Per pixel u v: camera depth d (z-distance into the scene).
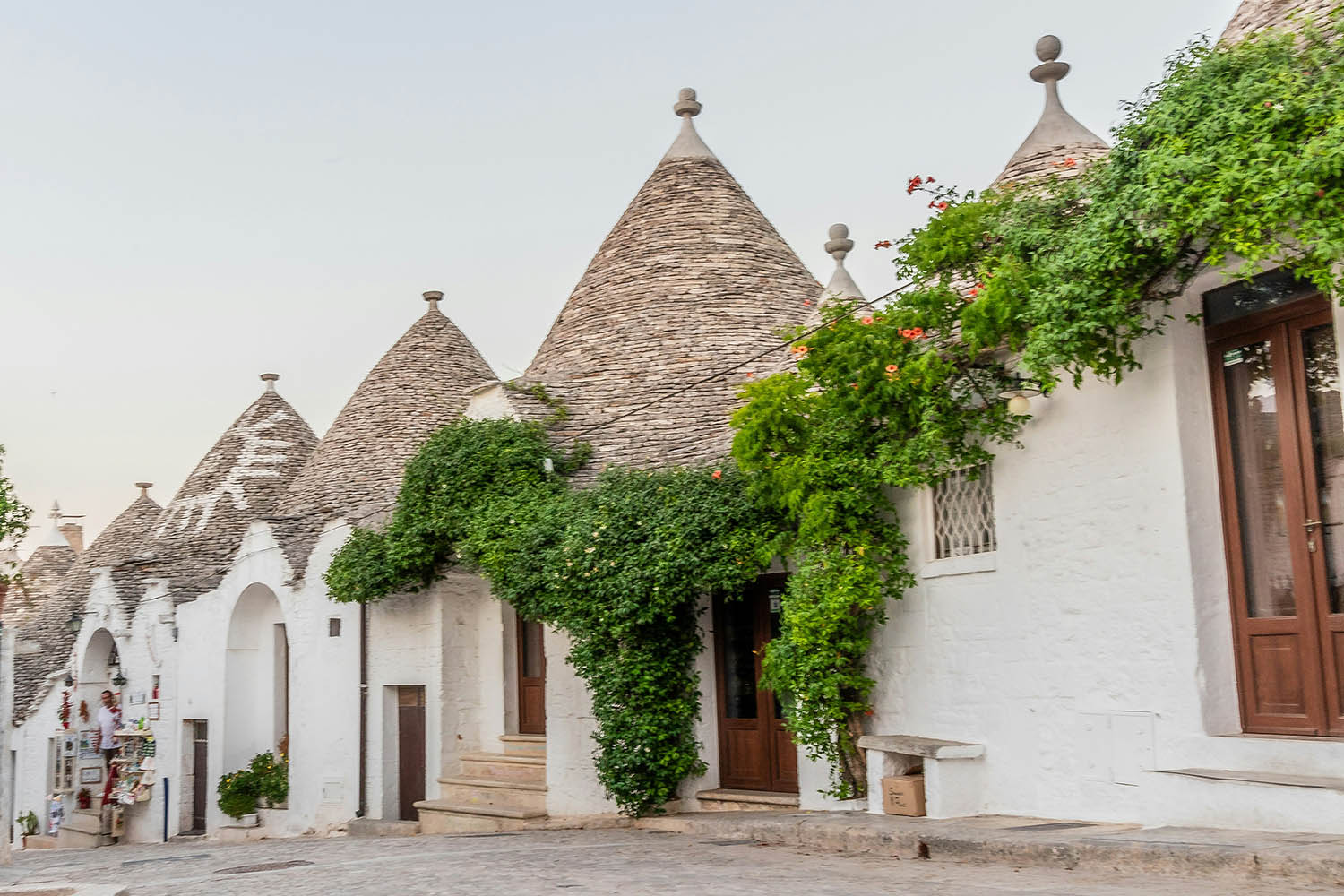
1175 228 8.01
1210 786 8.82
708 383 17.89
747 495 13.33
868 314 11.57
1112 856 8.22
